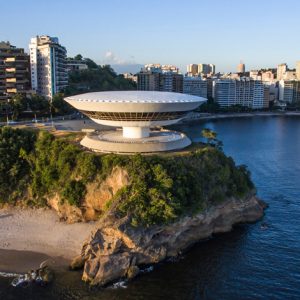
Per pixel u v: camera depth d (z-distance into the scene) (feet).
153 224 250.16
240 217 304.30
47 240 267.59
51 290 218.79
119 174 281.13
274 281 226.99
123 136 341.62
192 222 269.64
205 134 389.19
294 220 307.99
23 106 580.30
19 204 318.04
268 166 476.13
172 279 231.30
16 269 235.40
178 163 288.10
